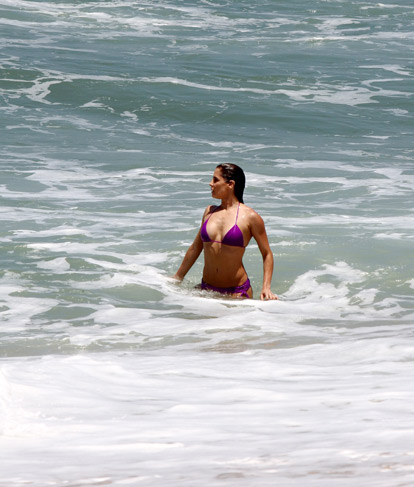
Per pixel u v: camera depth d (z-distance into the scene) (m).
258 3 110.88
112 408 12.14
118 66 78.25
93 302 24.34
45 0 102.12
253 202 39.34
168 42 89.06
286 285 26.81
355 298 25.28
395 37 97.25
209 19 100.62
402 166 50.00
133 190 42.12
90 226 34.03
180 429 10.45
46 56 79.94
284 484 6.79
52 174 45.50
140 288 25.94
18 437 10.12
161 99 69.06
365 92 74.50
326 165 49.84
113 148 53.81
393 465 7.45
